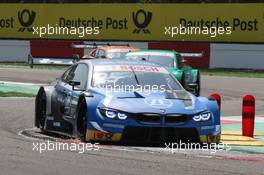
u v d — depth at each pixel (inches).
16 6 4795.8
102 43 4495.6
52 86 1425.9
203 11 4256.9
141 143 1203.2
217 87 2972.4
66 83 1358.3
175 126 1158.3
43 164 957.8
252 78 3476.9
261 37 4126.5
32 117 1712.6
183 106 1184.2
